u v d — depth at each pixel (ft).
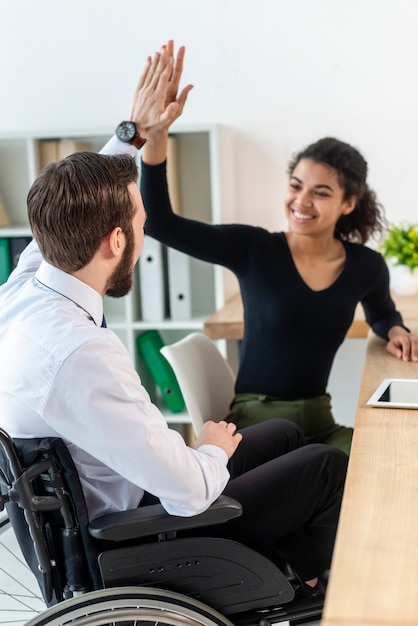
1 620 6.00
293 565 6.33
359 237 9.52
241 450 7.31
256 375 8.69
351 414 13.10
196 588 5.49
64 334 5.11
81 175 5.30
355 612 3.32
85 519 5.33
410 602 3.39
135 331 12.50
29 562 5.74
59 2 12.91
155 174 8.09
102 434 5.07
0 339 5.45
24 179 13.35
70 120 13.23
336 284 8.70
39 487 5.37
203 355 8.73
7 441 5.13
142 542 5.56
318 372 8.73
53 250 5.37
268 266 8.63
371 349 8.84
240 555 5.50
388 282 9.27
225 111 12.82
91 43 12.96
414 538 4.01
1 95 13.30
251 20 12.52
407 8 12.14
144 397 5.21
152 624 5.33
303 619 6.06
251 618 5.75
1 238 12.48
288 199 8.76
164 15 12.71
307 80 12.55
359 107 12.50
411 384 7.24
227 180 12.39
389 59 12.32
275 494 6.19
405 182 12.56
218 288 12.03
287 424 7.68
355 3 12.25
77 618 5.22
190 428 12.84
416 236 11.84
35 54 13.12
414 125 12.41
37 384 5.09
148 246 12.16
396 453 5.34
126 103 13.05
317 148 8.77
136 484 5.22
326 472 6.28
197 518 5.32
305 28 12.42
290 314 8.52
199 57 12.73
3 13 13.07
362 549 3.90
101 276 5.51
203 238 8.45
